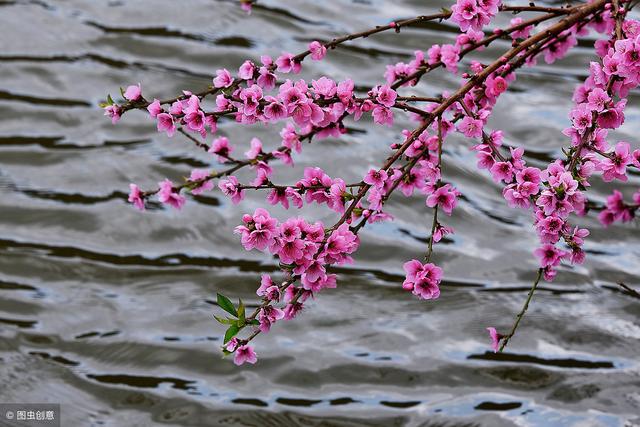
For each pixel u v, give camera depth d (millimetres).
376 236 7652
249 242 3748
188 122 4141
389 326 6777
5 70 9492
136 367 6438
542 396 6125
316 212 7770
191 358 6508
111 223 7785
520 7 4457
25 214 7879
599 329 6664
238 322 3844
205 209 7926
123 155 8484
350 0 10539
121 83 9281
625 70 3916
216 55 9594
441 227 4098
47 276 7273
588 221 7703
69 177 8258
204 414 6051
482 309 6898
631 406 6004
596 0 4477
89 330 6754
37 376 6355
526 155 8258
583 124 4051
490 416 5969
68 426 5938
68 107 9031
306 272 3854
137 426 5953
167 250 7539
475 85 4324
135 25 10141
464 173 8266
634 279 7133
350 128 8734
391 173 4215
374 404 6098
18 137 8680
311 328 6766
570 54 9633
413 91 9070
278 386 6277
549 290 7066
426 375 6324
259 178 4250
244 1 4836
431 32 9891
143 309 6957
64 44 9875
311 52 4457
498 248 7500
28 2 10625
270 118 4004
